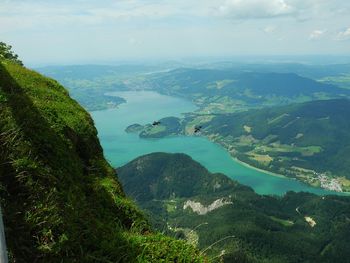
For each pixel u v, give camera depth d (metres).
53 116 14.60
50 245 6.56
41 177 7.84
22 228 6.55
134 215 11.51
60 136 13.19
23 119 9.79
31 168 7.77
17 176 7.36
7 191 7.07
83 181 11.30
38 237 6.63
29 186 7.38
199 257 8.12
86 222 7.77
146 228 11.37
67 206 7.76
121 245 7.75
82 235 7.32
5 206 6.72
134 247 7.80
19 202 7.04
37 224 6.69
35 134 9.59
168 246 8.22
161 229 9.92
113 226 9.44
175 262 7.90
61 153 10.58
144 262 7.42
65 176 9.38
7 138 8.09
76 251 6.92
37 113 11.93
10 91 13.11
